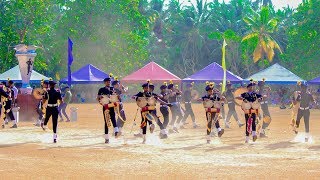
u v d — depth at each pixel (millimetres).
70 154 15766
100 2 80625
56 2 85125
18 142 19250
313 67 74312
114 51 81188
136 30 84375
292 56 76750
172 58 107125
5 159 14625
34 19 75812
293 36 77000
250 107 19062
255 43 89938
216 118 19078
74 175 11891
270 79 51875
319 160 14477
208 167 13148
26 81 31453
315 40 73750
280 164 13711
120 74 81000
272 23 89938
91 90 78188
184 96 26266
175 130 23594
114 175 11914
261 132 21375
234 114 26406
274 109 54125
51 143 18953
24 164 13648
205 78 45531
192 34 105438
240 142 19406
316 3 73938
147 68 42281
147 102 18938
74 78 50344
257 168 12969
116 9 81250
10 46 76188
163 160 14484
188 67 105812
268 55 89562
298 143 19156
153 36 108375
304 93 19969
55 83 19391
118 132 19281
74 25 81000
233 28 105625
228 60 100688
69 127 26438
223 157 15148
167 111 21266
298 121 20297
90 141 19625
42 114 26734
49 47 84312
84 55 81188
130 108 51719
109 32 80562
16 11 75375
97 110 47188
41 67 80625
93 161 14250
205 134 22641
